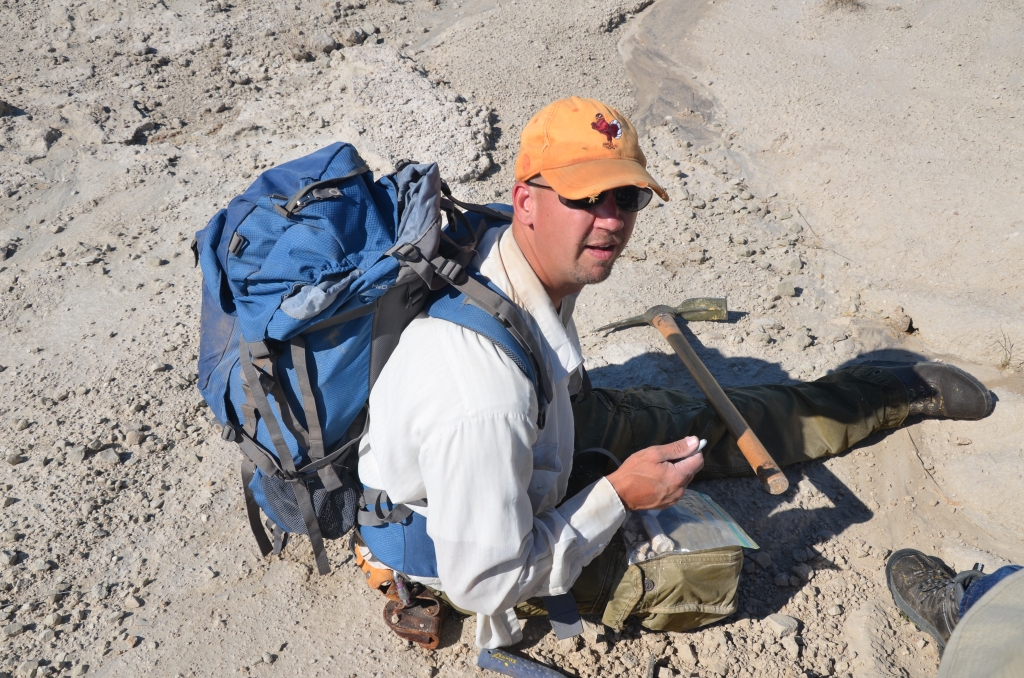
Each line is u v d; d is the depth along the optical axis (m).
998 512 2.61
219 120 4.70
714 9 5.50
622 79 4.97
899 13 5.07
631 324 3.25
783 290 3.45
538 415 1.84
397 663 2.21
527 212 1.82
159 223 4.04
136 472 2.84
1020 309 3.16
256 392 1.80
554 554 1.82
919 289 3.38
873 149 4.11
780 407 2.70
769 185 4.14
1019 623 1.33
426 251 1.74
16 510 2.69
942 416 2.86
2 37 5.25
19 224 4.04
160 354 3.33
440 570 1.78
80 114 4.59
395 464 1.77
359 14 5.62
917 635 2.28
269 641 2.28
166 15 5.45
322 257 1.73
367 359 1.80
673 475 1.89
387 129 4.38
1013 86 4.32
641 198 1.78
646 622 2.18
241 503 2.71
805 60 4.88
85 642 2.29
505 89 4.80
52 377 3.24
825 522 2.59
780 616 2.30
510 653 2.17
